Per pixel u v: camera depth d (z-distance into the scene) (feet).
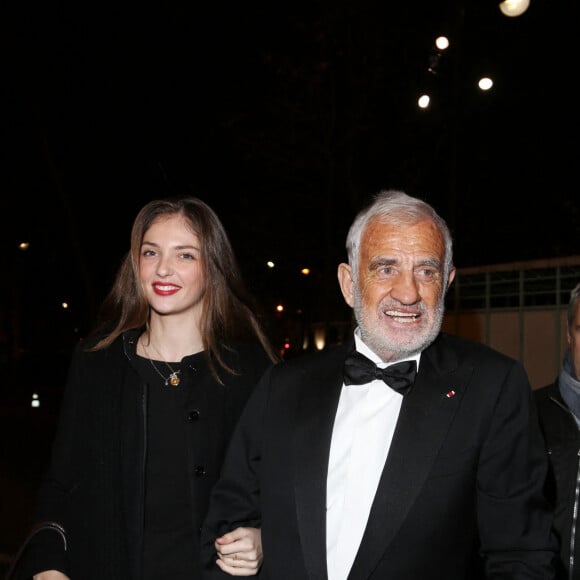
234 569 7.73
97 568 8.87
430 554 6.88
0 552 21.49
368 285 7.56
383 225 7.52
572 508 9.66
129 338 9.58
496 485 7.13
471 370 7.45
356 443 7.52
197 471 9.06
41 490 9.41
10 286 92.22
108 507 8.94
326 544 7.27
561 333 47.57
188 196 10.01
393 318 7.50
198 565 8.81
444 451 7.11
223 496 8.14
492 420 7.20
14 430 51.39
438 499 6.97
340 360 8.11
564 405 10.11
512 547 7.04
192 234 9.67
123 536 8.79
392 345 7.44
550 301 48.75
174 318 9.76
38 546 8.98
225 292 9.91
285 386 8.05
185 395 9.35
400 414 7.35
